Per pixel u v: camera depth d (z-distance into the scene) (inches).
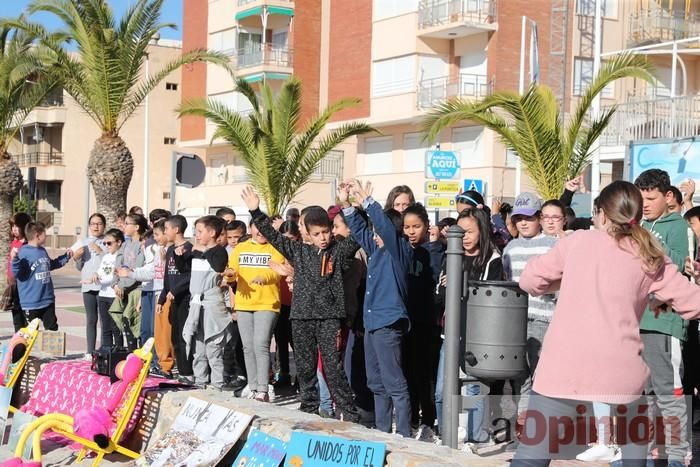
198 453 284.4
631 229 196.7
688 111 839.7
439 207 684.7
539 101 650.2
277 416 280.5
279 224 473.7
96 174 911.0
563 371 194.4
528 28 1396.4
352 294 355.6
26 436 293.7
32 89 1042.7
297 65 1738.4
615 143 891.4
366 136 1587.1
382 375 306.8
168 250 429.1
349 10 1603.1
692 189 378.0
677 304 194.7
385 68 1533.0
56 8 869.8
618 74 648.4
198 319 405.1
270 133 858.8
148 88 936.9
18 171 1085.8
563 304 198.4
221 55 937.5
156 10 888.3
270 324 389.7
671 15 1400.1
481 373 263.4
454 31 1414.9
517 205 326.0
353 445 244.5
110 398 324.5
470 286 267.0
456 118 668.1
